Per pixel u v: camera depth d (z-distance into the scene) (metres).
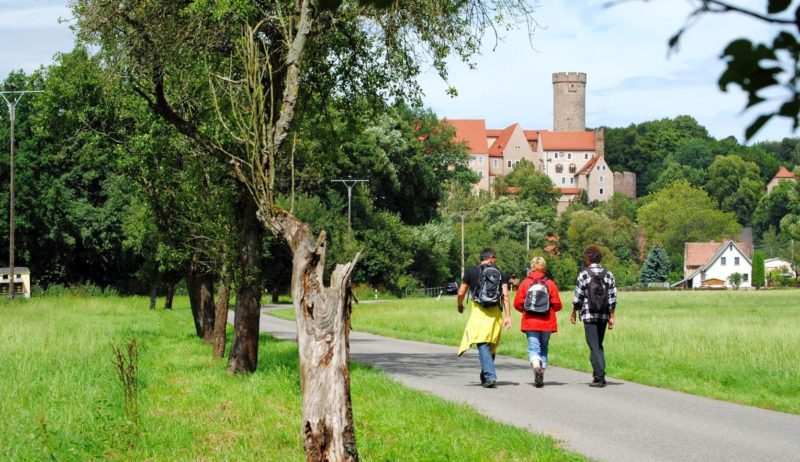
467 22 18.38
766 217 183.25
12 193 54.47
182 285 91.12
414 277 104.44
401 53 19.05
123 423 10.81
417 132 128.62
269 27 17.55
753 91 2.29
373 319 44.00
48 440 10.06
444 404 13.51
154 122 22.00
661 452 10.45
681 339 25.42
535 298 16.67
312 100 20.38
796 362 19.33
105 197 84.06
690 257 158.75
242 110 16.84
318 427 8.52
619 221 158.50
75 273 85.75
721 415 13.29
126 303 66.38
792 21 2.25
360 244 83.75
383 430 11.48
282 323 47.25
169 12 17.92
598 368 16.69
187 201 22.59
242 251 18.47
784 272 153.50
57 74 24.78
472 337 16.69
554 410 13.74
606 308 16.73
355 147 89.62
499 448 10.25
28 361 18.66
